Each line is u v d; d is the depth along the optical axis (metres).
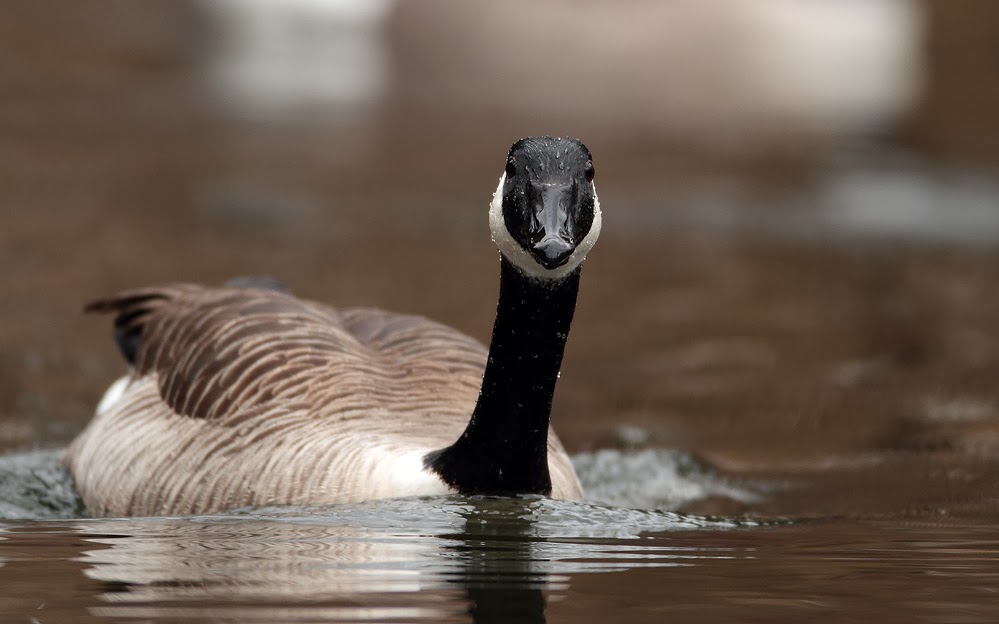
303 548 6.77
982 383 14.80
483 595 5.70
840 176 29.88
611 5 46.09
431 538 7.05
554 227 7.48
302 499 8.19
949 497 9.69
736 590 5.88
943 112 36.34
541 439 8.15
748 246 23.20
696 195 27.06
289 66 37.09
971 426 12.81
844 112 36.19
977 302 19.39
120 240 20.91
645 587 5.92
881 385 14.80
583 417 13.51
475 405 8.86
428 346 9.71
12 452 11.30
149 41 37.25
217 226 22.19
